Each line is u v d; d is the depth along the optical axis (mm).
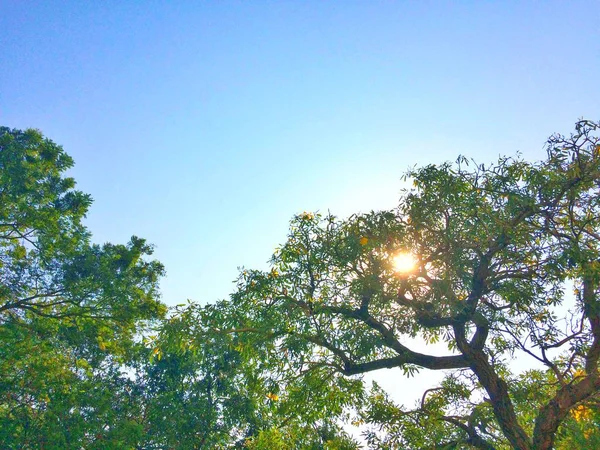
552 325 12484
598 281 11586
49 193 26312
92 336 26594
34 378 24016
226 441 33281
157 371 34875
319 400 13836
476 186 12703
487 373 12938
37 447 22875
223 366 33281
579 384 12156
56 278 25688
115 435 25766
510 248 12547
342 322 13750
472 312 12625
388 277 12531
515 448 12289
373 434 13203
